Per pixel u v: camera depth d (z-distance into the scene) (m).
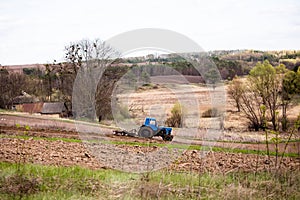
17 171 7.23
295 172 8.23
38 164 8.28
